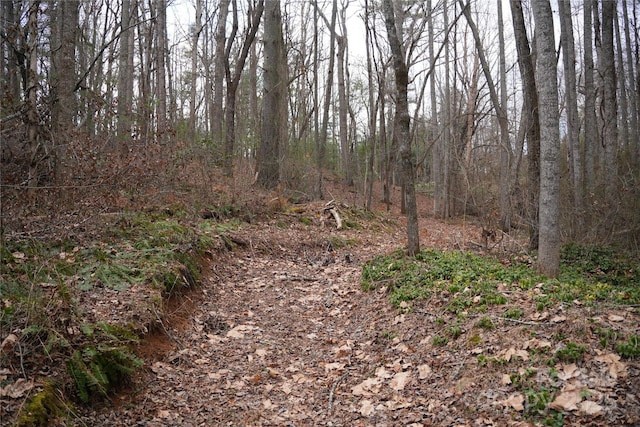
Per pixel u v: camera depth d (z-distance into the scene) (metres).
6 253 5.32
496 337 5.15
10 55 10.13
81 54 14.12
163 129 10.55
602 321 4.84
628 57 22.02
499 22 20.59
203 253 8.80
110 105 9.15
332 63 21.12
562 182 12.64
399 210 24.86
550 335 4.84
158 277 6.62
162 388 4.89
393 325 6.42
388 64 21.11
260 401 4.96
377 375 5.37
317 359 5.99
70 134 7.77
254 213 12.98
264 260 10.34
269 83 16.47
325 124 21.05
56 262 5.88
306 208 15.09
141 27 20.28
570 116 13.70
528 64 9.99
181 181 10.90
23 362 4.01
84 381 4.20
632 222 10.66
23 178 6.59
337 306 7.88
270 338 6.57
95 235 7.30
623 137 20.17
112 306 5.54
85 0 17.14
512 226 13.32
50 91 8.14
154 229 8.47
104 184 7.58
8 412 3.50
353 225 14.78
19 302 4.52
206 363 5.65
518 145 15.17
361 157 34.44
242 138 15.76
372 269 8.80
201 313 6.97
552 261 7.12
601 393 3.99
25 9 7.73
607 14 13.11
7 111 6.80
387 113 32.53
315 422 4.59
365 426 4.47
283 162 16.81
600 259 9.34
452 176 24.22
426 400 4.70
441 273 7.45
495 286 6.47
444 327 5.80
